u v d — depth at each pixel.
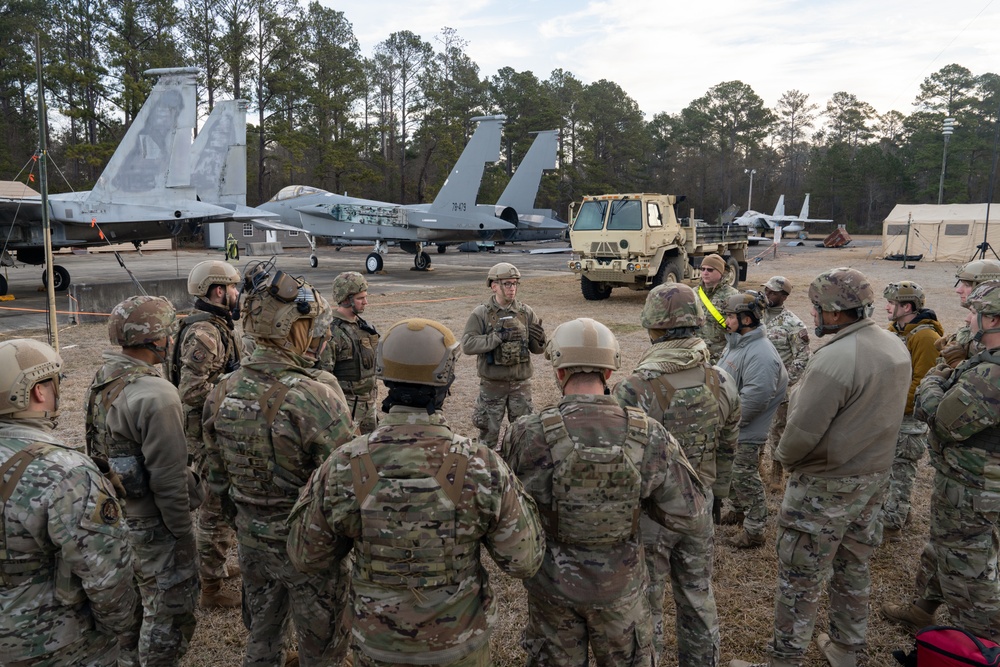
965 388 2.82
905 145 91.69
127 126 47.38
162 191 19.00
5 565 1.88
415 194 67.06
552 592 2.31
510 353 5.07
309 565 2.09
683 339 2.87
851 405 2.77
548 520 2.29
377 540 1.89
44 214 8.90
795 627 2.98
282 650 2.77
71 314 12.89
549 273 25.50
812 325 13.40
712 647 2.71
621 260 15.72
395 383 1.97
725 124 92.06
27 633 1.92
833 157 85.25
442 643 1.92
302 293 2.55
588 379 2.34
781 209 63.06
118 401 2.71
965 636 2.78
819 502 2.90
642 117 81.00
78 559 1.92
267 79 47.94
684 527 2.36
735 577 4.10
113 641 2.19
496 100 68.56
